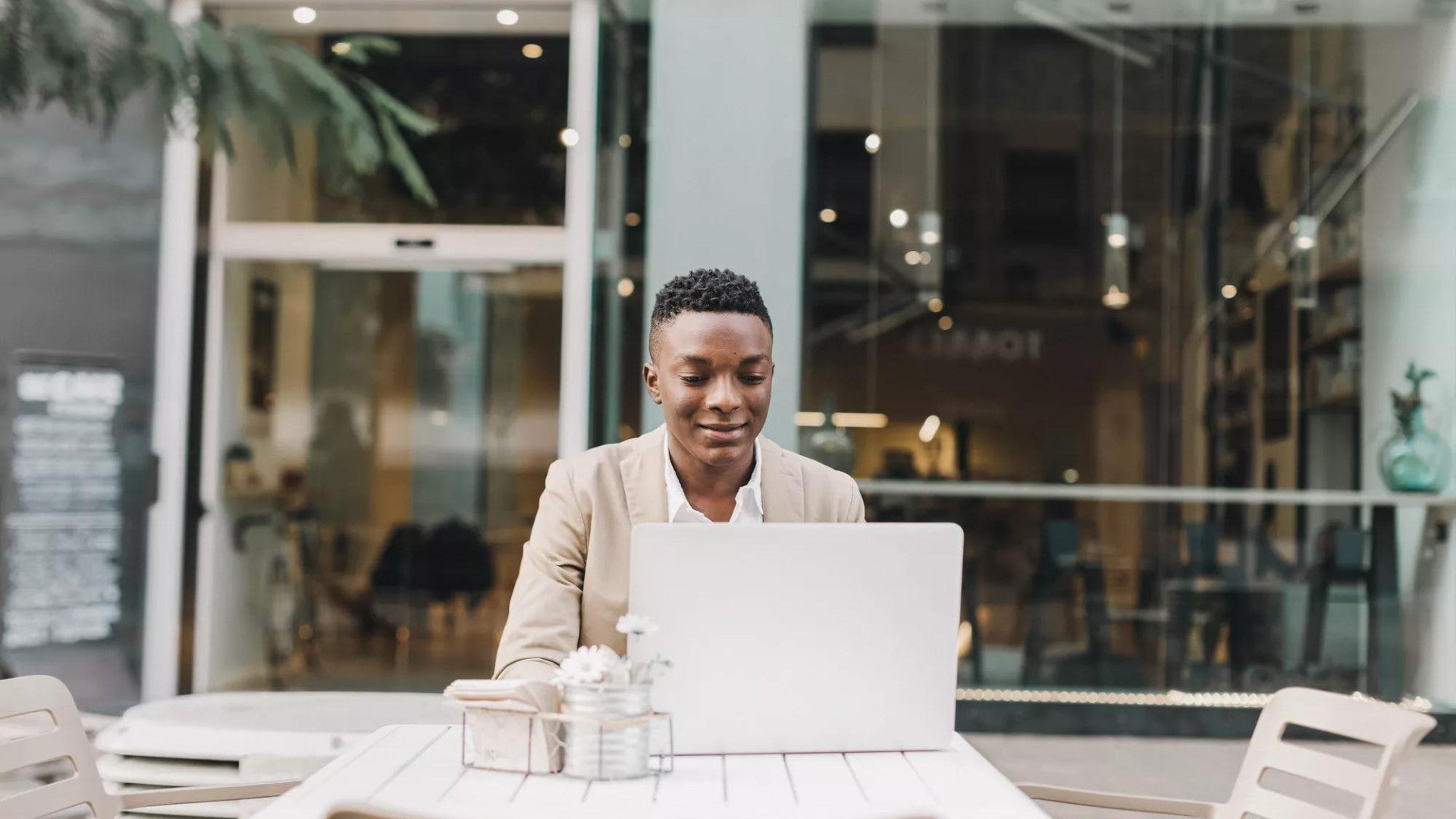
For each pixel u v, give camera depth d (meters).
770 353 2.06
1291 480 6.18
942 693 1.87
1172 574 6.09
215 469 6.28
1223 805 2.09
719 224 6.00
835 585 1.85
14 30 4.52
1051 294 7.03
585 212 6.25
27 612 5.71
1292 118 6.31
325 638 6.42
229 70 5.19
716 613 1.83
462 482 6.40
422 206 6.38
